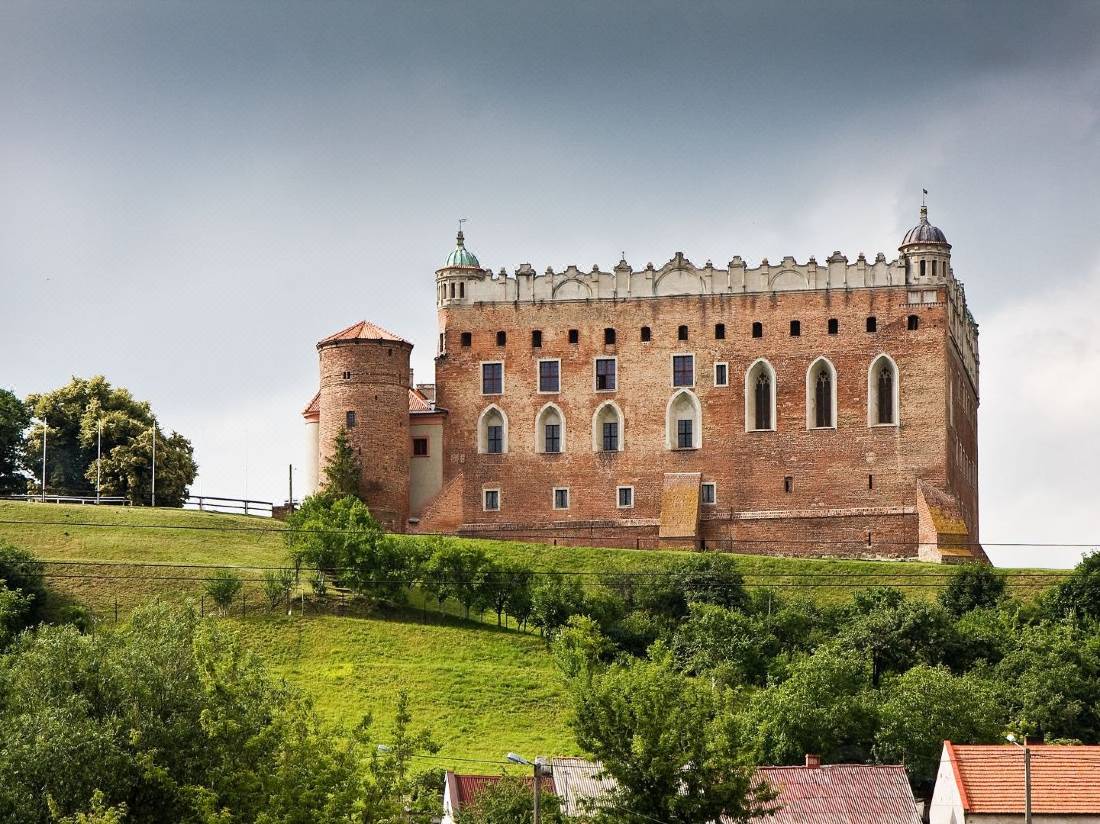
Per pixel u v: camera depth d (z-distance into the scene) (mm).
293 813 68750
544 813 75000
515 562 138875
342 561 135000
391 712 116688
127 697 77875
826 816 85312
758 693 109562
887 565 144250
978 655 121000
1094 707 108562
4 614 121688
